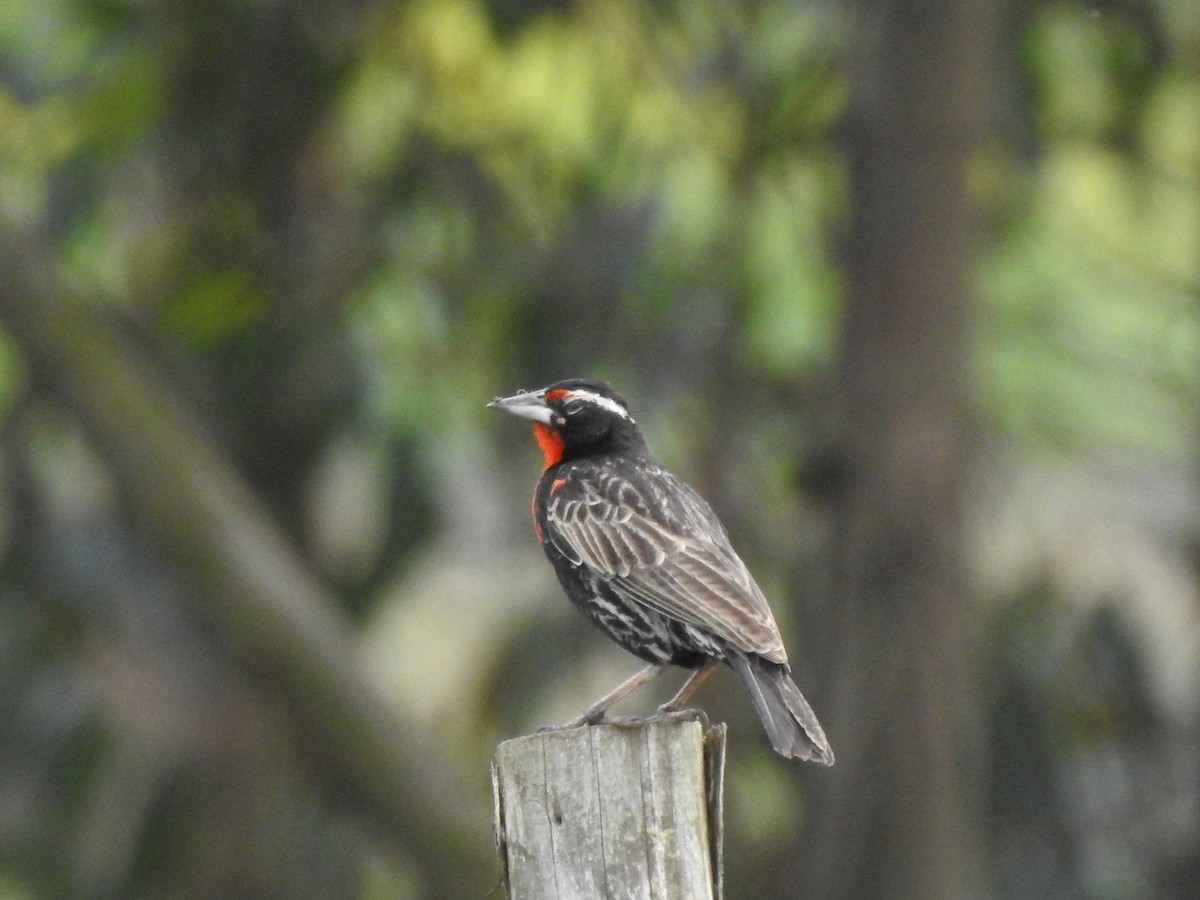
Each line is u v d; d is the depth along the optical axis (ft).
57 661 46.78
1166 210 49.32
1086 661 47.83
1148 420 50.26
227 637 43.70
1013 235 48.44
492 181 46.68
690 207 49.98
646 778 20.86
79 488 49.73
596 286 46.24
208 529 43.32
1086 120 47.24
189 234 45.47
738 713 46.55
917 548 42.83
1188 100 49.21
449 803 44.88
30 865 47.21
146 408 43.39
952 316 43.21
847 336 43.55
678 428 46.98
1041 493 49.34
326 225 45.68
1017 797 47.24
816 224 47.57
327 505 48.88
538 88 47.24
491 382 46.96
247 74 43.62
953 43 42.78
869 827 43.01
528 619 48.24
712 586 26.48
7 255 43.27
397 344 46.93
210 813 47.32
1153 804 48.29
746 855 46.16
